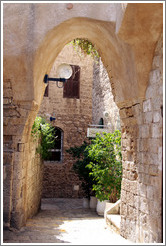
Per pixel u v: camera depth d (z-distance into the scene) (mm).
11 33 4488
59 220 6746
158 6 3656
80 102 13820
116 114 8594
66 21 4562
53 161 13414
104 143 7770
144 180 4441
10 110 4879
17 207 4816
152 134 4152
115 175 7324
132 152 5102
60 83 13523
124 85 5043
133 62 4336
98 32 5141
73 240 4227
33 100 4848
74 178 13445
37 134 7027
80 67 13906
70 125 13586
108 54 5457
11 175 4805
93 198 9586
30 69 4582
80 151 10797
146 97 4391
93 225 6402
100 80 11156
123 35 4098
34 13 4520
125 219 5246
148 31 3949
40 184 8773
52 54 5547
